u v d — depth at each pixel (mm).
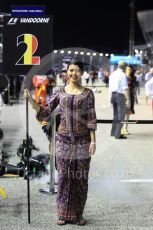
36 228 4637
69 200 4723
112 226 4738
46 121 5258
